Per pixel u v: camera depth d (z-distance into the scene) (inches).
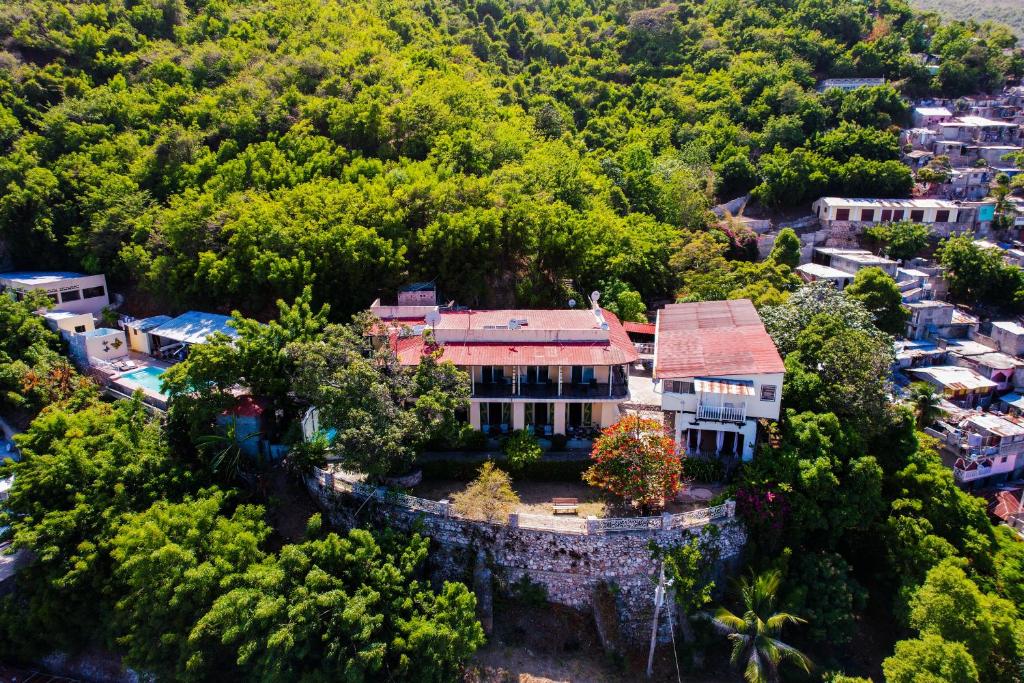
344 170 2283.5
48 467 1301.7
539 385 1562.5
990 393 2196.1
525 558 1318.9
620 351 1551.4
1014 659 1151.6
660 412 1619.1
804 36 4271.7
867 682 1112.8
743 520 1330.0
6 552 1221.7
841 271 2783.0
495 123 2829.7
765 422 1456.7
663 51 4242.1
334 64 2886.3
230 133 2576.3
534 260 2187.5
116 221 2272.4
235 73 2942.9
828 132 3540.8
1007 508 1792.6
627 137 3474.4
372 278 1974.7
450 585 1176.2
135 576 1118.4
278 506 1419.8
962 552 1406.3
